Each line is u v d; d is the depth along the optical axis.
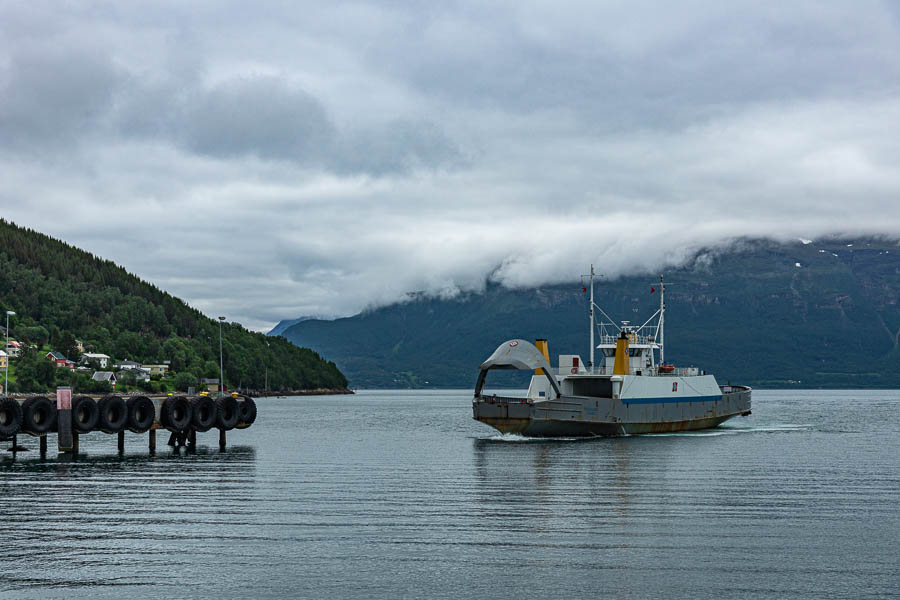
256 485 55.38
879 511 45.53
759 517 43.91
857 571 33.78
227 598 30.84
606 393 86.44
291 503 48.28
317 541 38.69
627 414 83.44
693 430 93.75
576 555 36.12
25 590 31.75
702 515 44.38
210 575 33.50
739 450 75.94
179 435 82.44
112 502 48.72
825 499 49.38
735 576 33.12
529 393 85.62
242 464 67.75
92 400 71.69
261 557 36.00
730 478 57.66
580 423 80.12
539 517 43.91
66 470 63.22
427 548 37.38
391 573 33.69
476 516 44.22
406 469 63.91
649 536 39.47
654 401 86.38
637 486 54.09
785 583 32.28
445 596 31.00
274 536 39.69
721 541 38.47
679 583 32.28
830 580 32.62
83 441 90.31
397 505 47.53
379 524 42.28
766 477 58.34
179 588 31.95
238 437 100.62
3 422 66.56
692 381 91.31
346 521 43.06
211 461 70.12
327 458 72.56
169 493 52.00
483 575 33.38
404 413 184.62
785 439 91.25
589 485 54.53
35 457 71.69
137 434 102.62
